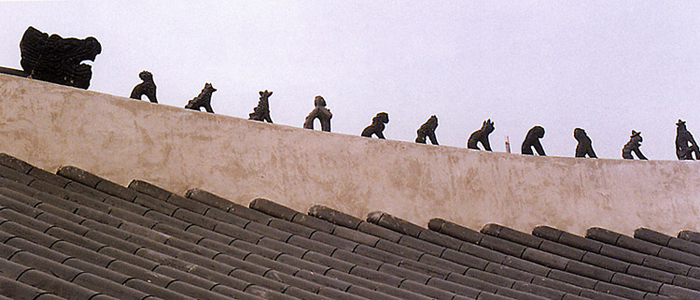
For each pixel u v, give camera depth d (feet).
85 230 33.12
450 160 48.42
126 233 34.40
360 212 45.19
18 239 29.04
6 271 25.70
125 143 41.60
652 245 47.67
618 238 47.78
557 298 39.52
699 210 50.93
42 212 33.45
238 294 30.17
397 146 47.73
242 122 44.75
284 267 35.35
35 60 42.16
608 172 50.85
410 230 43.98
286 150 45.11
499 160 49.47
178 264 32.35
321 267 36.47
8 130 39.47
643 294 41.93
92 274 27.71
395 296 34.68
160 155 42.11
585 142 52.65
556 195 49.26
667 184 51.26
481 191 48.14
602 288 42.29
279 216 41.98
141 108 42.63
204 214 40.06
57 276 26.86
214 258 34.68
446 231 45.29
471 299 36.24
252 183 43.52
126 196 39.17
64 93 41.19
